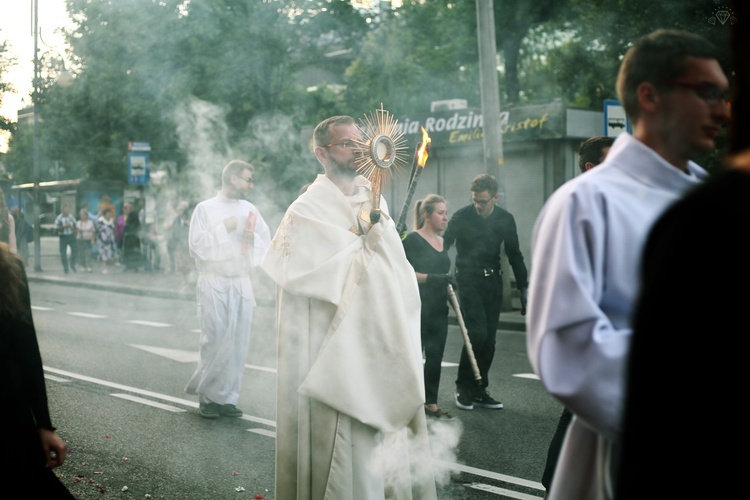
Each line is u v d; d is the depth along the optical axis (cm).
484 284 692
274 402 724
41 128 2350
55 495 265
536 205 1664
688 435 117
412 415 361
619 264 177
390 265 368
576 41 2000
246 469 519
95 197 2670
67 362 924
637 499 122
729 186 119
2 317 260
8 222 331
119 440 586
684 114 181
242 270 653
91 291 1873
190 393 662
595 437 182
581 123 1619
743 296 114
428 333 651
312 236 366
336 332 356
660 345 120
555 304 173
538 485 491
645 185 183
